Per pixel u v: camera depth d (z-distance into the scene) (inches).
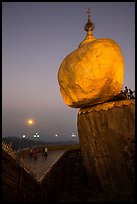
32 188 346.6
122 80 409.4
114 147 353.1
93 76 375.6
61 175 560.4
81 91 389.4
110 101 402.6
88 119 397.4
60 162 584.4
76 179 521.7
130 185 318.3
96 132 381.4
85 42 461.7
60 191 468.1
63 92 434.3
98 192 364.5
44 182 392.5
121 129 350.0
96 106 393.1
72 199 353.7
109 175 356.2
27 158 674.8
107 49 386.3
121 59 402.0
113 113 363.3
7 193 267.6
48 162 569.0
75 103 416.8
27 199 325.7
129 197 308.8
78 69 386.3
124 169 334.0
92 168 392.8
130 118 346.0
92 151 389.7
